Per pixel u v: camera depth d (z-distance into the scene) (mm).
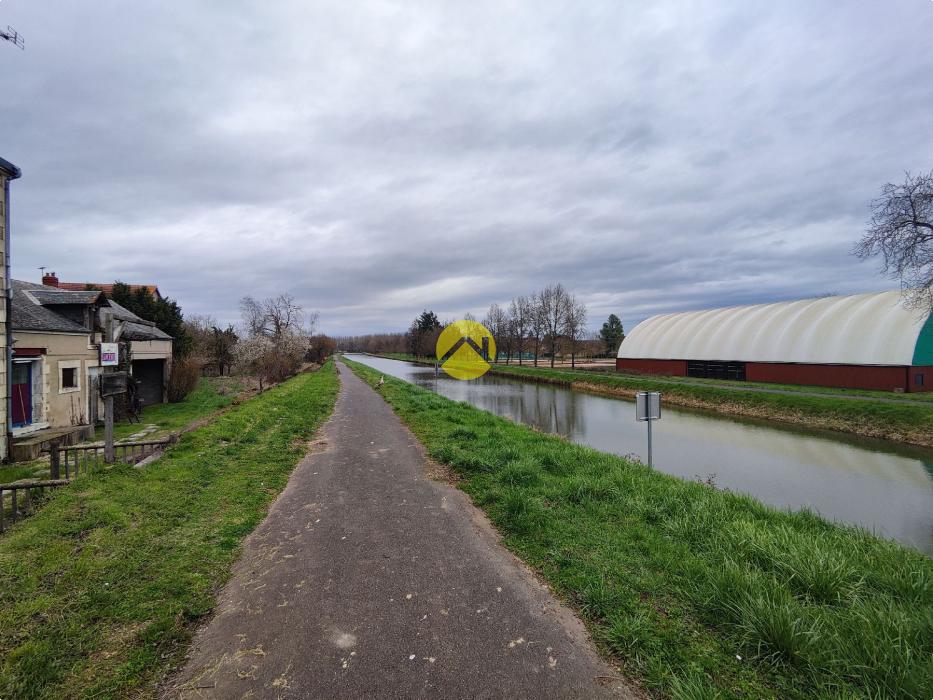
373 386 26531
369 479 7301
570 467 7645
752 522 5176
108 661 2982
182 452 8352
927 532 8594
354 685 2781
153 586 3879
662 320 46656
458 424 12062
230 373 44656
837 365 27500
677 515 5371
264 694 2717
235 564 4449
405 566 4352
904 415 17578
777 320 33531
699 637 3172
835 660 2822
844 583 3721
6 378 9945
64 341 13375
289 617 3529
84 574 3973
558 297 58031
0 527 5066
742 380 33719
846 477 12453
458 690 2729
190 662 3020
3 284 9930
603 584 3836
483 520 5516
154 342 20922
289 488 6883
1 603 3537
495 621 3443
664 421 21594
